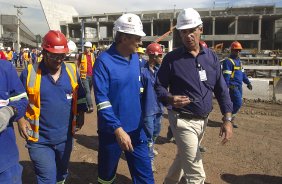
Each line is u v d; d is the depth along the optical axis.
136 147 3.58
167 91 3.79
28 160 6.00
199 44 3.81
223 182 5.19
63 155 3.82
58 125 3.67
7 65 2.86
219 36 76.31
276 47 78.88
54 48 3.47
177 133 3.83
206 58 3.79
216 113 10.46
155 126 5.38
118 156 3.58
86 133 7.93
